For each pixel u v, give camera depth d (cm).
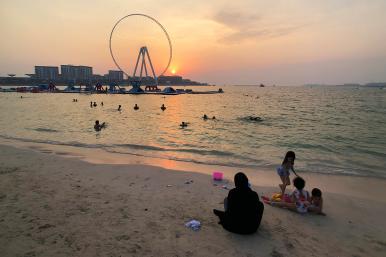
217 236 621
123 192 872
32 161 1225
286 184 846
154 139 2028
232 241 604
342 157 1536
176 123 3047
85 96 9688
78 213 705
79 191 863
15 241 563
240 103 7338
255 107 5941
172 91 11838
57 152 1517
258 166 1315
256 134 2334
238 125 2953
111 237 596
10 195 810
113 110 4684
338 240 639
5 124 2811
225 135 2262
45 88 13338
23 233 596
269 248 585
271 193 931
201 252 557
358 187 1048
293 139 2089
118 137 2097
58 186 902
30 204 748
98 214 704
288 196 819
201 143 1900
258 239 619
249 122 3241
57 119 3322
